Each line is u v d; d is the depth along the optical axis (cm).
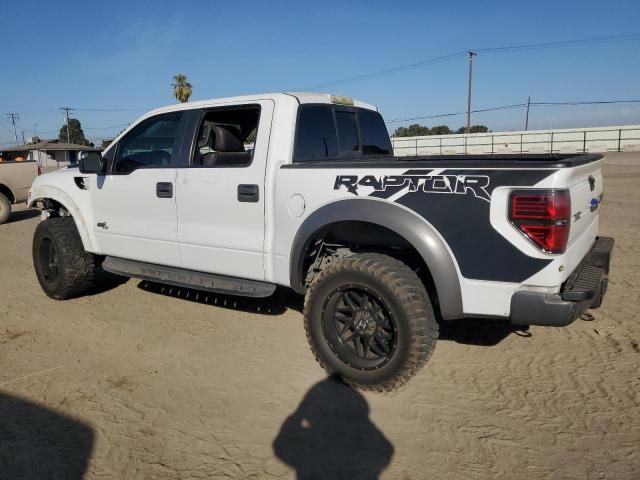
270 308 514
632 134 4628
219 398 341
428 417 314
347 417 316
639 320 452
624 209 1103
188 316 497
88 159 476
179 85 4412
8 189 1248
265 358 401
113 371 383
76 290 543
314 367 384
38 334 459
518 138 4975
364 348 346
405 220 324
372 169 338
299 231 369
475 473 262
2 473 267
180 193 436
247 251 403
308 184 362
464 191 308
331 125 445
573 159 315
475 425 305
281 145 387
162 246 459
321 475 263
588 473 260
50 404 336
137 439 296
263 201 388
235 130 481
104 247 506
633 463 267
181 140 443
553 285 294
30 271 705
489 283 307
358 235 379
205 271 435
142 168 462
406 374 326
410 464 270
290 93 409
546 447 282
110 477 263
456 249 313
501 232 300
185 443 291
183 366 390
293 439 294
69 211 526
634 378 353
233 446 288
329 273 349
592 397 331
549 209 285
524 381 356
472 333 440
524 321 302
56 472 268
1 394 349
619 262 646
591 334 429
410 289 321
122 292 580
